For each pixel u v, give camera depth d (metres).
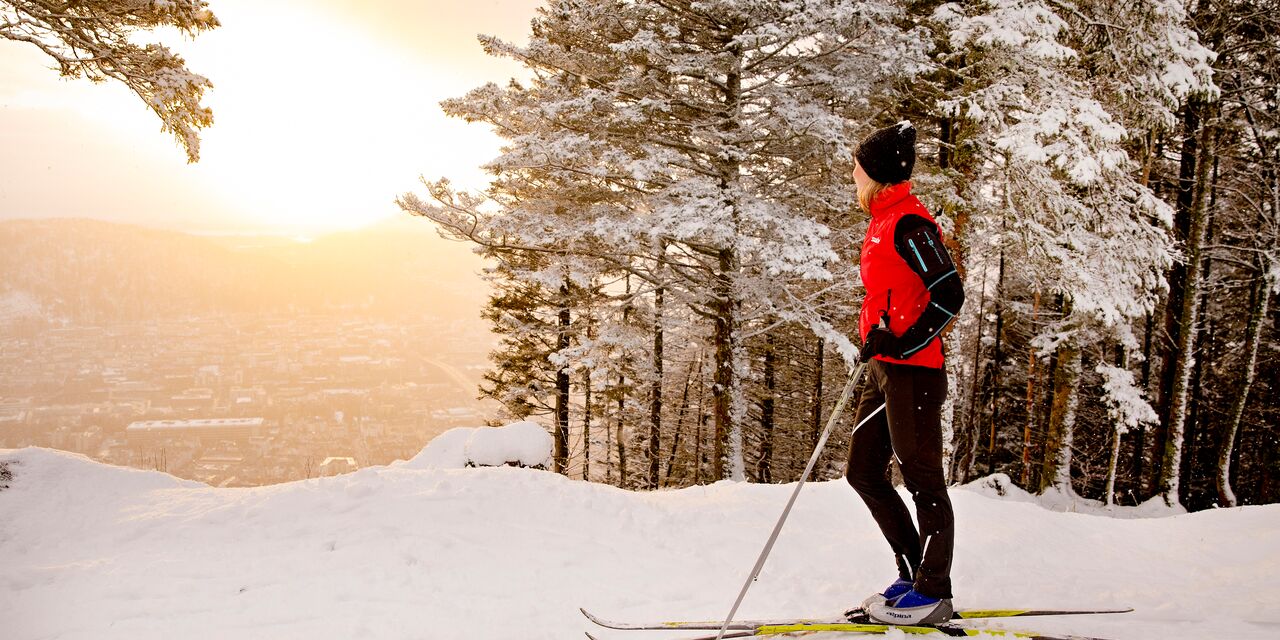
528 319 17.27
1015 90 9.73
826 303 11.77
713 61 10.50
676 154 10.95
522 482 5.04
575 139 10.25
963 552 3.86
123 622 2.84
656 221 10.26
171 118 6.61
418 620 2.91
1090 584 3.21
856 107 11.68
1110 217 10.66
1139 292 11.71
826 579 3.50
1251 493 19.05
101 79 6.42
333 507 4.40
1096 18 10.37
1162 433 15.74
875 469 2.43
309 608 3.02
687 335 15.29
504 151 11.72
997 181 10.48
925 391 2.23
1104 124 9.12
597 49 11.65
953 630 2.16
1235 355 17.89
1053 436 13.70
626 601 3.16
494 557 3.73
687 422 20.66
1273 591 2.75
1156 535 4.27
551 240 11.42
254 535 3.97
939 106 10.33
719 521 4.52
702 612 2.96
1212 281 15.97
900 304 2.25
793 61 10.86
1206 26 12.45
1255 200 14.82
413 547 3.79
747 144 11.24
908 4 11.45
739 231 10.27
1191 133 13.41
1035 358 17.02
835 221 13.17
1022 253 11.08
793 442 21.28
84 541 3.89
